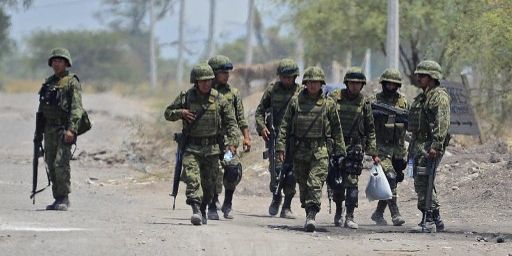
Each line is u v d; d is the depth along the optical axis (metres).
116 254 22.61
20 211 31.03
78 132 32.09
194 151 28.38
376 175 30.52
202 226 28.41
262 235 26.86
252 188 42.59
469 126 48.06
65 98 31.53
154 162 57.00
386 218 34.09
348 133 30.02
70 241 24.14
